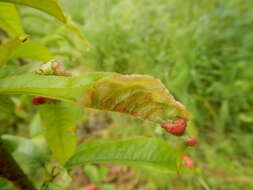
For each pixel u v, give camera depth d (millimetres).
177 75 576
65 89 101
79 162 162
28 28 425
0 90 104
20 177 156
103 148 163
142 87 105
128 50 605
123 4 724
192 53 594
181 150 119
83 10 914
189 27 646
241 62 621
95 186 411
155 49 583
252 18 688
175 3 777
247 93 571
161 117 112
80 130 567
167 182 450
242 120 547
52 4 96
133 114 111
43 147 202
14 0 97
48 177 182
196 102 578
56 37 330
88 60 596
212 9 749
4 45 102
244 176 453
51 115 168
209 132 538
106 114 592
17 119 436
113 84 102
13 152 196
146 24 647
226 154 494
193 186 439
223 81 604
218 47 691
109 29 617
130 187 468
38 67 131
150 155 155
